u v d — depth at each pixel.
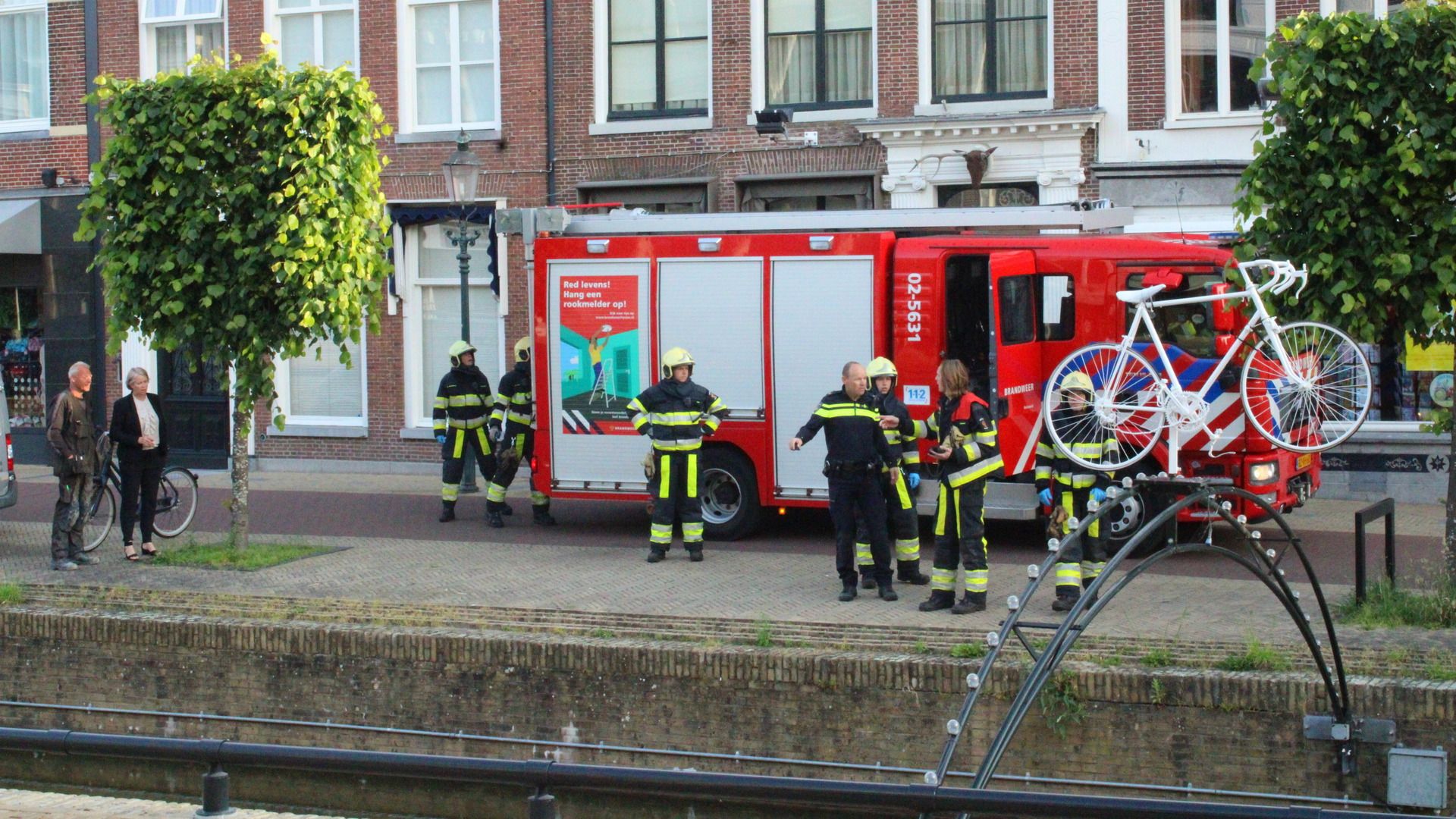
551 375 15.49
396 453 21.78
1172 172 18.27
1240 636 10.35
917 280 14.11
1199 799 9.46
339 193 14.01
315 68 13.87
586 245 15.27
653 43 20.78
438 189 21.33
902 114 19.55
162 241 14.09
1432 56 10.60
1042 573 7.10
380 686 11.28
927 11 19.45
